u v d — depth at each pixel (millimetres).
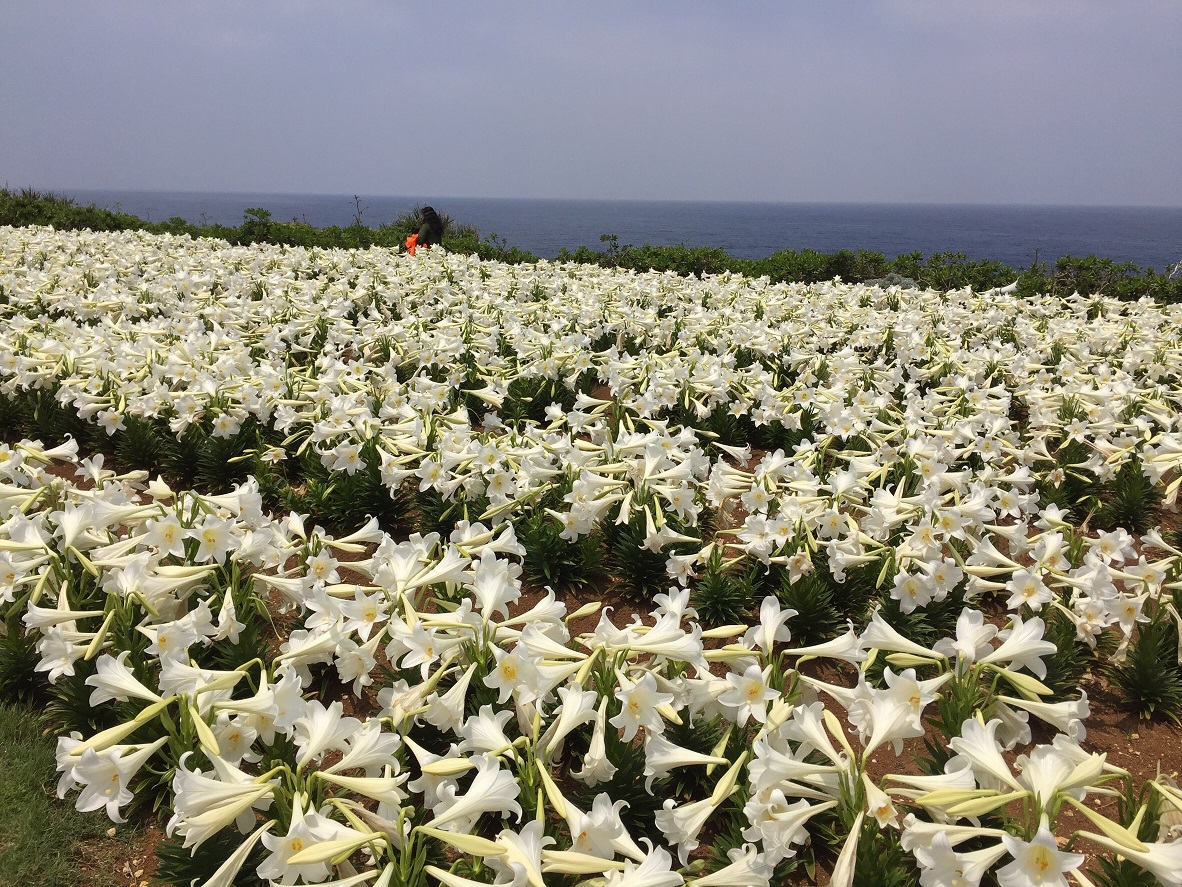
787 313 11484
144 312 10086
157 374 6906
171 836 3086
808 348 9398
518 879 2330
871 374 8414
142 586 3777
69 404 6961
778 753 2842
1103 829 2561
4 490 4688
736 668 3477
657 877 2432
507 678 3143
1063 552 4691
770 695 3127
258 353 8602
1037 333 10328
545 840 2529
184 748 3037
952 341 9844
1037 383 8352
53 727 3672
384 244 21422
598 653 3256
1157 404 7371
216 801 2623
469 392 7645
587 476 5023
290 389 6762
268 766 3119
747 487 5434
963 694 3312
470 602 3449
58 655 3531
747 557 5121
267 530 4270
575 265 16078
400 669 3518
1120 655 4301
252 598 4039
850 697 3205
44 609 3623
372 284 11812
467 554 4234
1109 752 4027
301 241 20406
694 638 3217
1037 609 4133
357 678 3682
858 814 2721
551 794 2707
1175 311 12461
